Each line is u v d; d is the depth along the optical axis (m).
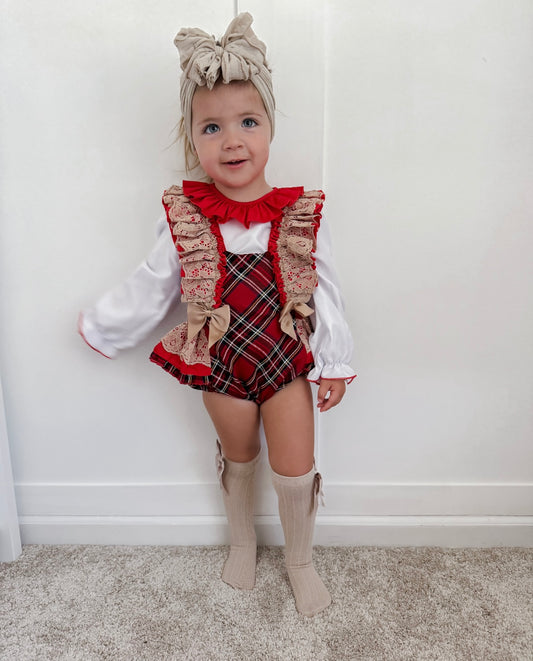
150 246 1.16
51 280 1.19
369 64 1.07
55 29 1.07
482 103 1.09
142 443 1.28
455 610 1.08
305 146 1.10
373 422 1.25
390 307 1.19
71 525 1.29
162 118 1.10
